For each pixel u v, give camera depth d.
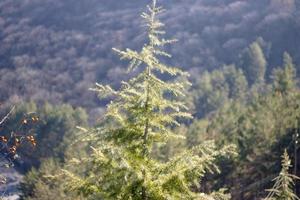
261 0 170.62
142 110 7.86
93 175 7.98
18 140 8.50
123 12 194.62
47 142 77.75
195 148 7.70
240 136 39.44
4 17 196.88
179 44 160.88
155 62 7.82
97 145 7.84
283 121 38.34
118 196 7.61
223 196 7.71
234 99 88.69
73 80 147.62
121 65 154.75
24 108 80.44
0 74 147.12
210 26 169.88
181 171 7.61
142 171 7.66
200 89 90.56
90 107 126.88
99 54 169.62
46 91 137.38
